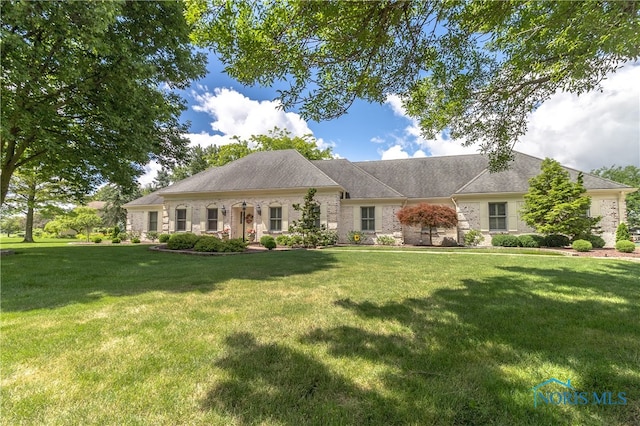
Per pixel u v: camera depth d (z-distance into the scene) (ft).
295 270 24.34
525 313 12.82
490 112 18.66
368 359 8.63
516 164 56.85
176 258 33.24
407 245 57.52
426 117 19.35
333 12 9.70
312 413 6.24
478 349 9.27
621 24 8.99
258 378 7.59
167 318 12.22
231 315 12.64
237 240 41.86
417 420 6.03
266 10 9.69
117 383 7.39
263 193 60.13
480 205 54.54
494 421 6.02
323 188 56.75
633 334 10.48
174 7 29.84
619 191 47.93
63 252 37.76
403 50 12.40
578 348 9.32
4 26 22.11
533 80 14.99
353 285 18.61
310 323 11.64
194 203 63.98
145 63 28.73
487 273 22.85
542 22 11.53
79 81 26.96
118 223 129.08
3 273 22.44
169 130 44.32
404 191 62.39
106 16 22.43
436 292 16.72
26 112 25.77
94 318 12.23
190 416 6.17
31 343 9.69
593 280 20.01
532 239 47.67
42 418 6.11
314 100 13.00
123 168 35.96
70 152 32.99
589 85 13.57
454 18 11.55
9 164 33.32
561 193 43.55
